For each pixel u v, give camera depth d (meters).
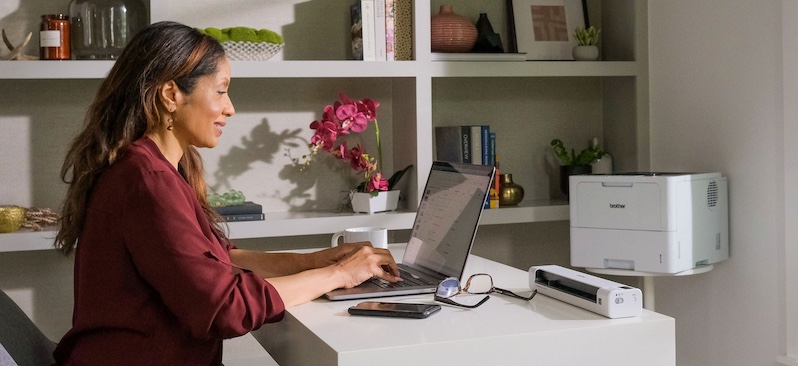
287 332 1.73
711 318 3.14
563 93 3.66
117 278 1.59
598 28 3.65
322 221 3.06
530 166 3.63
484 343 1.48
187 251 1.55
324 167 3.37
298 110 3.32
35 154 3.06
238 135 3.26
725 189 2.99
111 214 1.59
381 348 1.42
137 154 1.63
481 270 2.21
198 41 1.74
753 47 2.87
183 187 1.67
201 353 1.63
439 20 3.25
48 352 1.94
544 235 3.70
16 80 3.03
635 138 3.45
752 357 2.95
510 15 3.49
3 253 3.08
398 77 3.28
